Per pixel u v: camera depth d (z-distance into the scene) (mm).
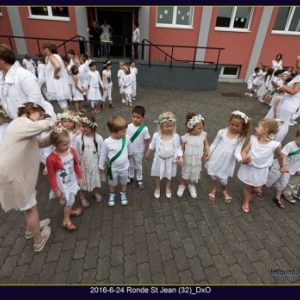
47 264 2141
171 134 2721
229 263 2230
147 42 11117
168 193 3109
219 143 2809
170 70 10227
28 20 10500
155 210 2883
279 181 2896
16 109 2654
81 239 2414
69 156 2193
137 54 10797
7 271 2068
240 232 2598
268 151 2486
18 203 1755
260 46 11695
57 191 2133
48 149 3275
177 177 3621
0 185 1629
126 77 7266
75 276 2057
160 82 10508
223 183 2969
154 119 6344
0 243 2330
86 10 10430
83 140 2510
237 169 3877
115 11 11516
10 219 2627
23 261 2156
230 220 2768
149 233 2531
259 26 11188
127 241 2418
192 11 10773
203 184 3451
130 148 2869
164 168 2822
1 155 1621
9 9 10156
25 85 2521
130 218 2736
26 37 9836
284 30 11578
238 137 2674
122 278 2062
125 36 12289
